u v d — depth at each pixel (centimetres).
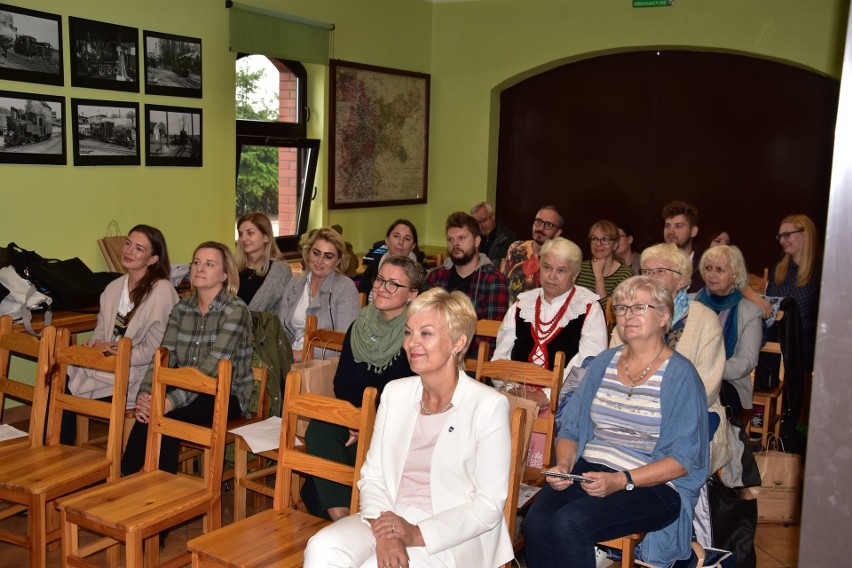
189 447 366
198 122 527
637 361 256
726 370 344
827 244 56
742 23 618
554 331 342
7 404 448
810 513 59
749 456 295
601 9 665
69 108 447
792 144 642
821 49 594
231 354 329
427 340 220
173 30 501
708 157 675
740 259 361
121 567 300
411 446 228
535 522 238
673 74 679
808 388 422
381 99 690
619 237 491
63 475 279
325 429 288
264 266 432
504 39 711
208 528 271
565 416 270
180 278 487
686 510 246
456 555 215
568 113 724
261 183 614
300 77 632
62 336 307
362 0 655
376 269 537
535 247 501
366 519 218
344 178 666
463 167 748
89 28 451
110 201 477
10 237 426
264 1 562
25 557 312
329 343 362
